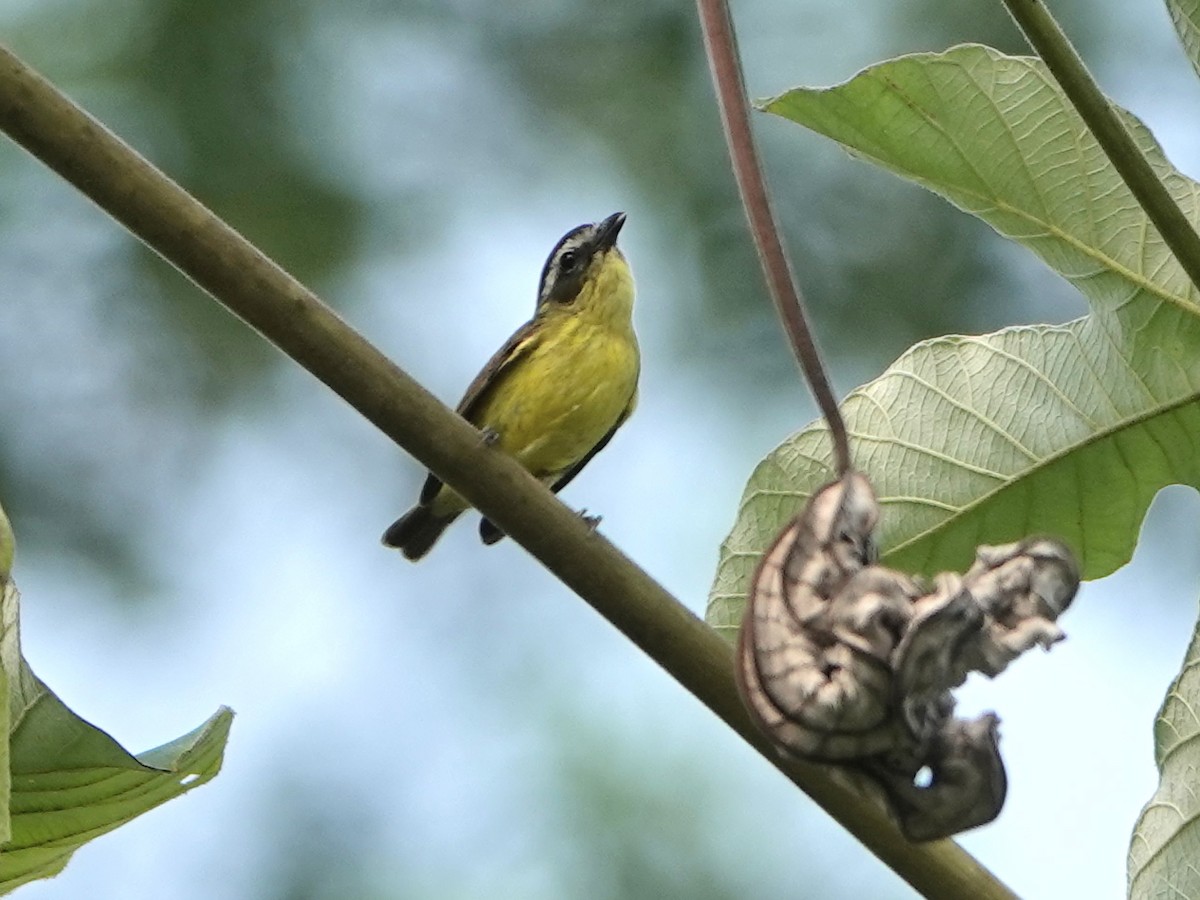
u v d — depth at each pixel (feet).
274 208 53.26
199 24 53.16
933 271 49.65
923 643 10.82
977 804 11.07
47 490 53.98
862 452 19.16
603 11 57.00
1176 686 17.17
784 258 12.24
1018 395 19.04
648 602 14.75
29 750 14.12
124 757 14.32
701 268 52.85
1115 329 18.76
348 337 14.96
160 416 56.08
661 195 54.19
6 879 15.11
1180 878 16.78
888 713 11.01
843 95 18.34
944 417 19.11
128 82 52.49
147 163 14.73
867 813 14.12
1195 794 16.84
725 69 12.64
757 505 19.03
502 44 56.85
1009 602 11.12
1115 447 18.85
